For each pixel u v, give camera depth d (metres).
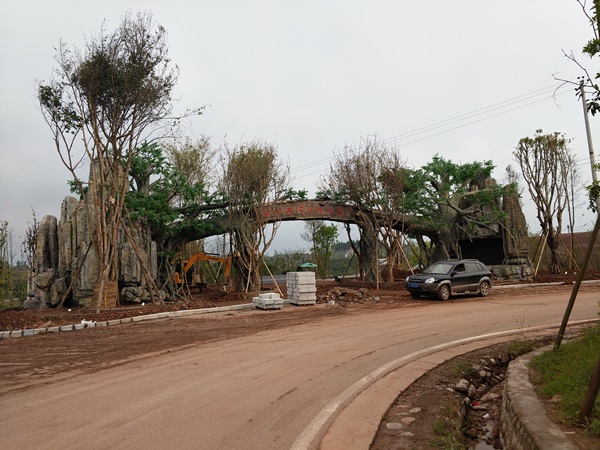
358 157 27.92
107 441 4.84
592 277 29.39
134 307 19.06
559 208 33.00
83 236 21.94
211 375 7.74
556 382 5.31
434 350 9.62
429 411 5.98
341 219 29.36
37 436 4.99
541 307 16.39
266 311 17.92
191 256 31.38
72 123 18.98
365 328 12.88
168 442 4.81
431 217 31.88
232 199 25.25
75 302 21.56
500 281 29.94
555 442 3.76
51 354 9.97
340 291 21.92
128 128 19.45
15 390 6.98
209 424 5.36
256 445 4.74
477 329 12.21
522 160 33.22
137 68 18.58
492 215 32.12
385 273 33.50
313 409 5.91
